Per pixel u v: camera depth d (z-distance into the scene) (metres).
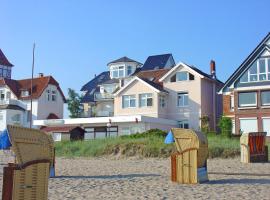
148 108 52.41
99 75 77.00
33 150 6.86
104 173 18.52
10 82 65.19
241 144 23.89
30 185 6.73
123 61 67.56
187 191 11.93
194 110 51.88
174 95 53.31
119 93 54.62
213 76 57.59
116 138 35.34
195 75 52.28
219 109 55.91
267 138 42.75
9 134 6.30
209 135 38.69
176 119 52.88
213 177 15.88
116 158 29.28
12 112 60.62
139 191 12.12
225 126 44.75
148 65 69.75
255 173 17.38
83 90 74.69
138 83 53.56
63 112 65.94
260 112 44.16
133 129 50.06
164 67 67.88
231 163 22.95
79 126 51.97
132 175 17.36
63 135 50.41
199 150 13.92
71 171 19.62
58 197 11.00
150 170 19.81
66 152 32.59
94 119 51.81
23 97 63.06
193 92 52.22
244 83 45.31
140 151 29.44
